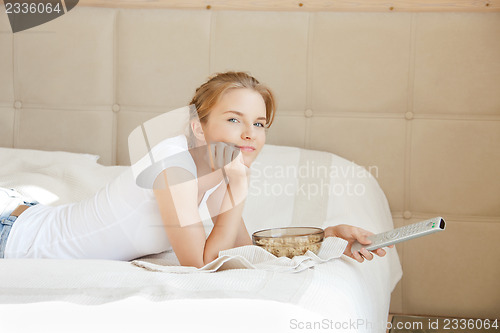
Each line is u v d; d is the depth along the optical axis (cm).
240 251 115
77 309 82
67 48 222
